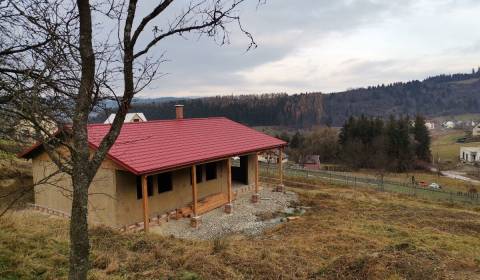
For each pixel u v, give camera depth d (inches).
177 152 541.0
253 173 816.3
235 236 482.6
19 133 120.6
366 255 300.4
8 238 273.3
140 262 269.0
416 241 411.2
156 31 128.1
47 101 121.0
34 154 569.6
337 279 268.2
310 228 508.1
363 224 526.3
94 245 306.0
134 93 123.1
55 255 257.8
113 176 476.7
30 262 237.5
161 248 307.6
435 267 272.4
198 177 644.7
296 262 316.8
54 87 122.6
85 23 112.6
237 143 685.3
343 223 536.7
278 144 775.7
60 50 119.4
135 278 240.8
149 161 478.0
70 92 125.2
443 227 531.8
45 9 119.2
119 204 482.6
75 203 115.0
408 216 604.1
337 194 851.4
